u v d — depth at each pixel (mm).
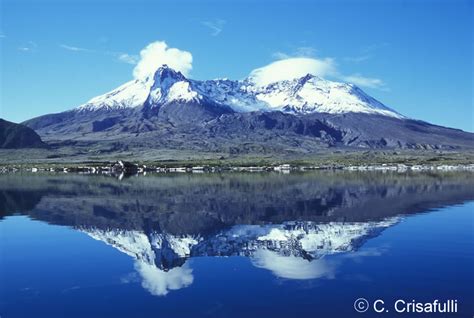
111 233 54969
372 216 65812
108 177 175500
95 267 39469
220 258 41688
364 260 40188
